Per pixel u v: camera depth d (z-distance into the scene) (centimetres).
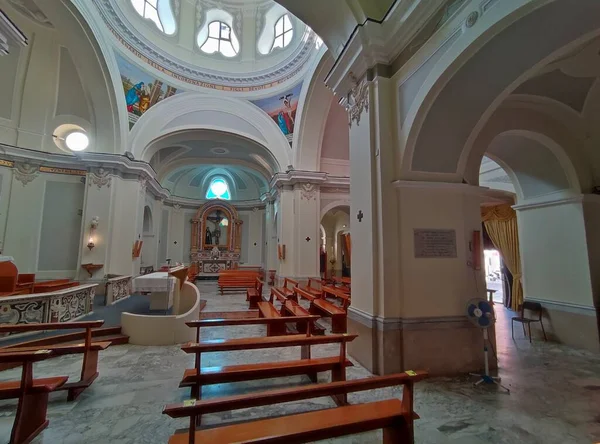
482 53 296
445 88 337
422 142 381
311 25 479
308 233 1092
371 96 419
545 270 550
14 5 773
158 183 1326
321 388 202
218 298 977
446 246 396
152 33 1005
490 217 880
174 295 632
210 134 1136
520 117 467
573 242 510
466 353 384
